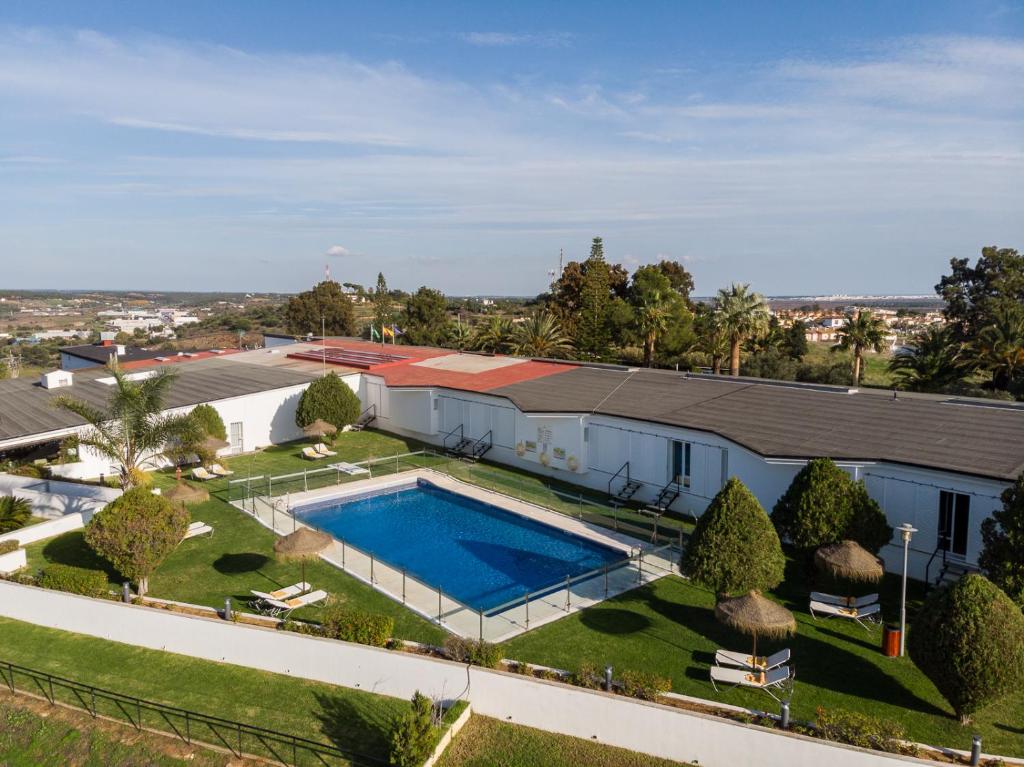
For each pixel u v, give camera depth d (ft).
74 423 105.81
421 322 307.17
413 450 129.70
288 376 147.74
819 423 84.53
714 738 43.27
